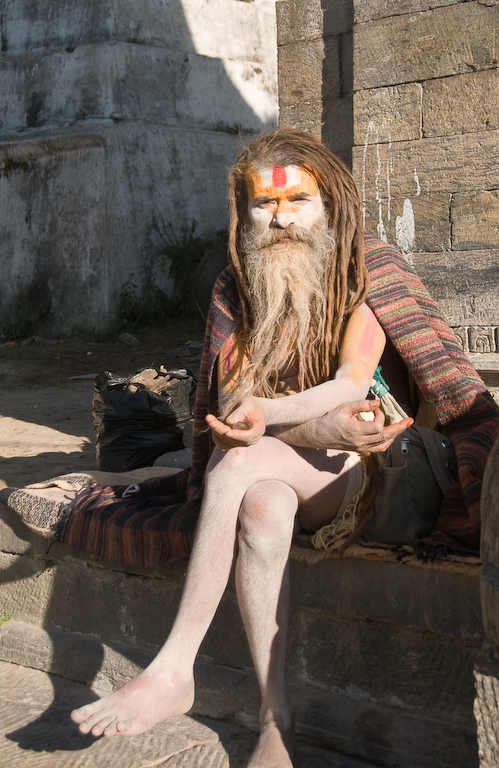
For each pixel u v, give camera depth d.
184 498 2.93
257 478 2.18
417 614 2.18
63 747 2.36
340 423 2.07
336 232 2.44
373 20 5.59
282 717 2.08
